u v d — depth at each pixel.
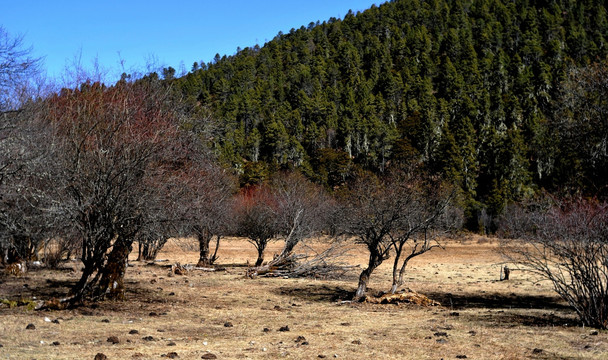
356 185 17.30
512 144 88.25
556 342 8.54
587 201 14.07
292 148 120.56
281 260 23.59
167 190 12.48
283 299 15.94
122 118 11.94
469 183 81.94
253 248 44.47
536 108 132.00
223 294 16.56
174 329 9.60
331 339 8.73
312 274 22.58
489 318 11.98
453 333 9.54
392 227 16.11
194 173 15.92
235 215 28.88
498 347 8.10
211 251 40.75
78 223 10.63
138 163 10.98
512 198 75.50
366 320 11.62
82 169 10.84
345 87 170.38
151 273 23.27
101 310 11.61
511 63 167.62
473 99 148.62
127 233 11.52
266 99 161.88
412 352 7.65
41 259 23.53
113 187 10.59
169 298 14.76
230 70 187.62
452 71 166.00
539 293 18.12
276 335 9.13
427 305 14.62
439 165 84.00
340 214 17.02
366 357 7.23
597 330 9.87
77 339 8.02
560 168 21.34
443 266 30.30
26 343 7.41
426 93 160.62
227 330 9.70
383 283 21.05
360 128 130.12
